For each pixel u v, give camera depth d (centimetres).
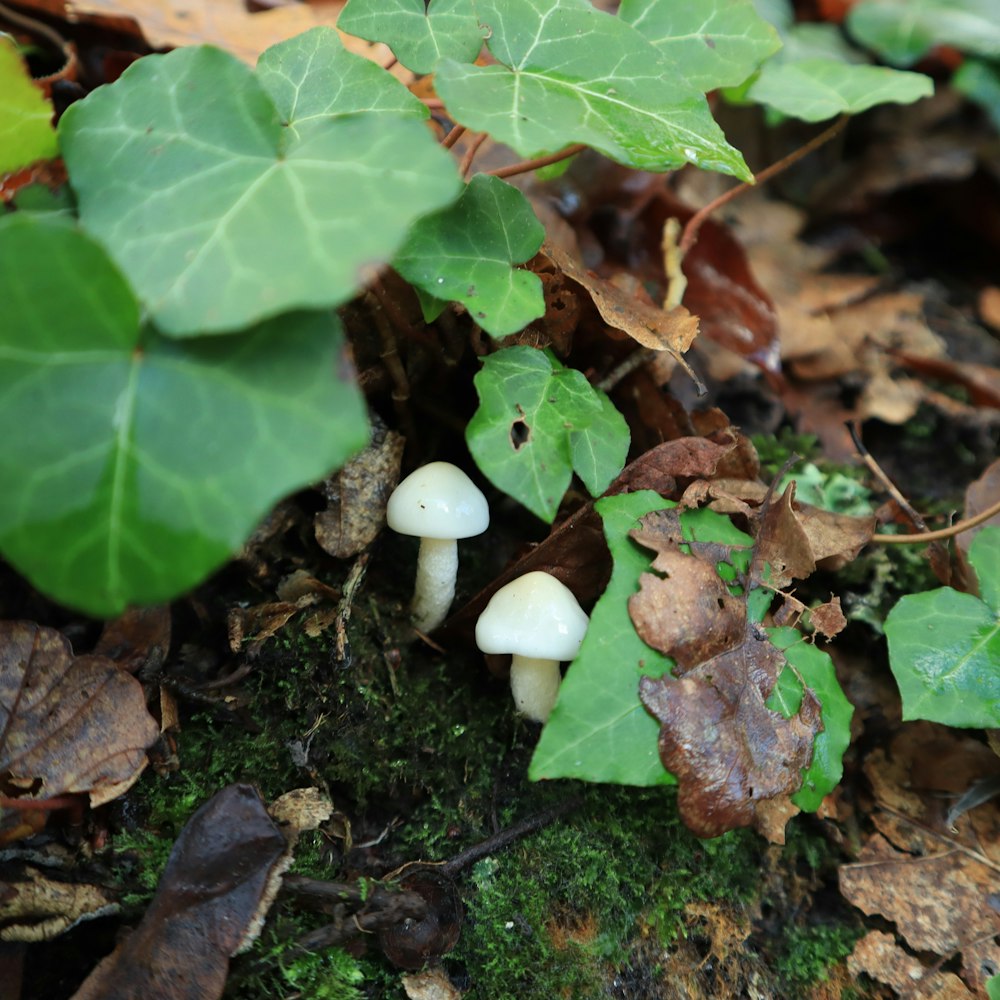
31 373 10
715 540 16
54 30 22
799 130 33
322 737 16
